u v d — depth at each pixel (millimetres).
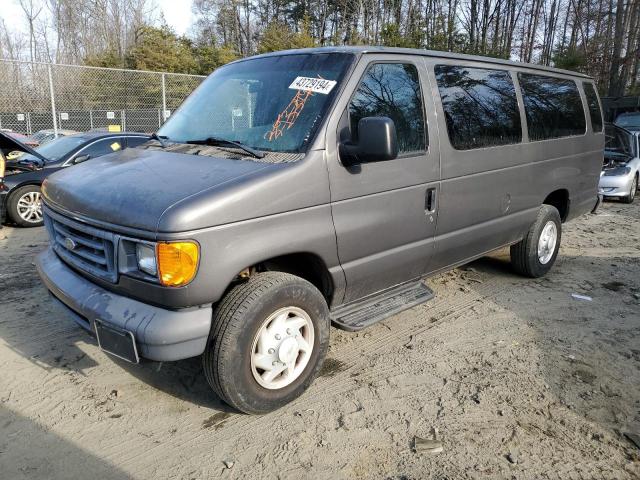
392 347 4180
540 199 5371
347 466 2832
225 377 2938
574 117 5871
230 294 3014
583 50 28219
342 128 3344
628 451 2967
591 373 3807
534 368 3867
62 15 43844
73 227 3113
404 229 3818
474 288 5543
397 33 22594
